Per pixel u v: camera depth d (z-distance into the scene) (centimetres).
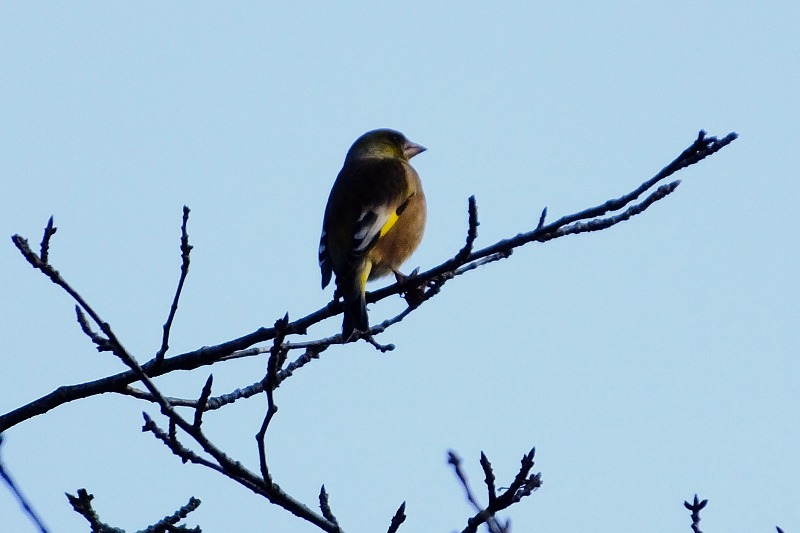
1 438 714
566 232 1001
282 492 845
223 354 1056
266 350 1091
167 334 979
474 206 991
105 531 828
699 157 946
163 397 827
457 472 785
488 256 1110
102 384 1012
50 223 816
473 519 776
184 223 884
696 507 826
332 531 860
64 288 812
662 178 970
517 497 793
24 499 708
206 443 833
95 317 822
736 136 945
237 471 842
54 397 1023
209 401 1018
